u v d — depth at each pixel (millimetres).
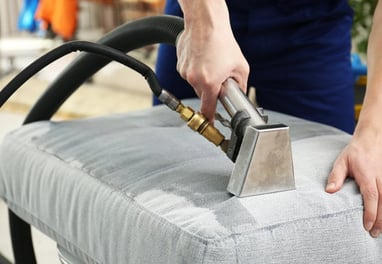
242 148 676
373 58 921
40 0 4809
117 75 4105
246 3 1223
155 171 769
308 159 798
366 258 702
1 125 2982
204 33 737
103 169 799
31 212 927
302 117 1295
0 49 4688
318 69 1263
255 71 1286
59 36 4836
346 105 1317
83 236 792
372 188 729
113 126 963
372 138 791
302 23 1235
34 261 1080
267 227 635
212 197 683
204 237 612
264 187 680
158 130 934
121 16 5055
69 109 3443
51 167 875
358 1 1771
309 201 685
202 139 881
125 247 704
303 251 651
